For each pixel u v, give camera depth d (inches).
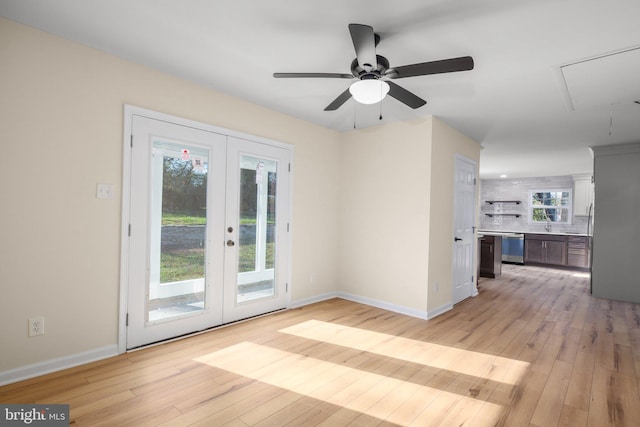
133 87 101.0
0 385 79.6
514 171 297.0
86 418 68.8
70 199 89.4
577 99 119.5
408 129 150.4
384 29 79.0
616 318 146.8
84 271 92.4
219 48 91.7
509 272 270.1
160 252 109.2
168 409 72.7
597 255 188.7
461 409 75.0
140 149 103.1
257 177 138.3
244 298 135.0
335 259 176.9
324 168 169.2
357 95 82.6
